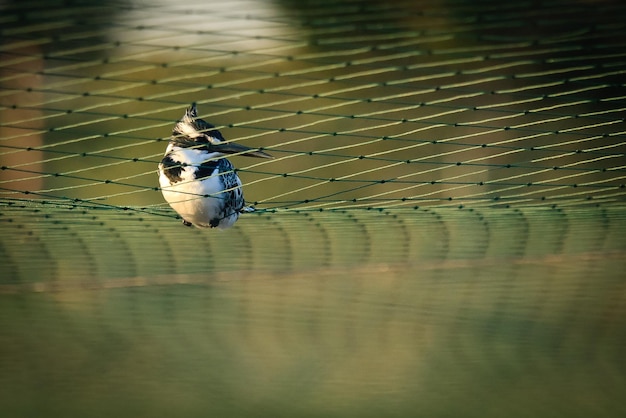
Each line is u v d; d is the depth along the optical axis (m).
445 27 8.18
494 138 15.54
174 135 9.03
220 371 12.38
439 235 12.07
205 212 9.02
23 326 13.23
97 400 11.57
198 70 15.36
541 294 14.10
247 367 12.38
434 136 16.59
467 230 11.76
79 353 12.73
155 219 9.62
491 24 7.62
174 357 12.69
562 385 12.01
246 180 17.17
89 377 12.22
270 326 13.70
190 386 12.09
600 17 8.02
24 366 12.20
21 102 16.42
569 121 14.24
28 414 11.09
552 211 10.16
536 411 11.12
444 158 15.73
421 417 11.13
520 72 15.10
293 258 12.65
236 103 17.50
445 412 11.32
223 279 11.53
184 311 13.67
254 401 11.50
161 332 13.34
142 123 18.02
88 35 6.37
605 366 12.52
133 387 11.70
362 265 12.25
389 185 15.75
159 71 16.61
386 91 17.20
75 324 13.52
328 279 14.07
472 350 12.99
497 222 11.00
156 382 11.87
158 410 11.30
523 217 10.45
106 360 12.60
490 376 12.25
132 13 6.27
